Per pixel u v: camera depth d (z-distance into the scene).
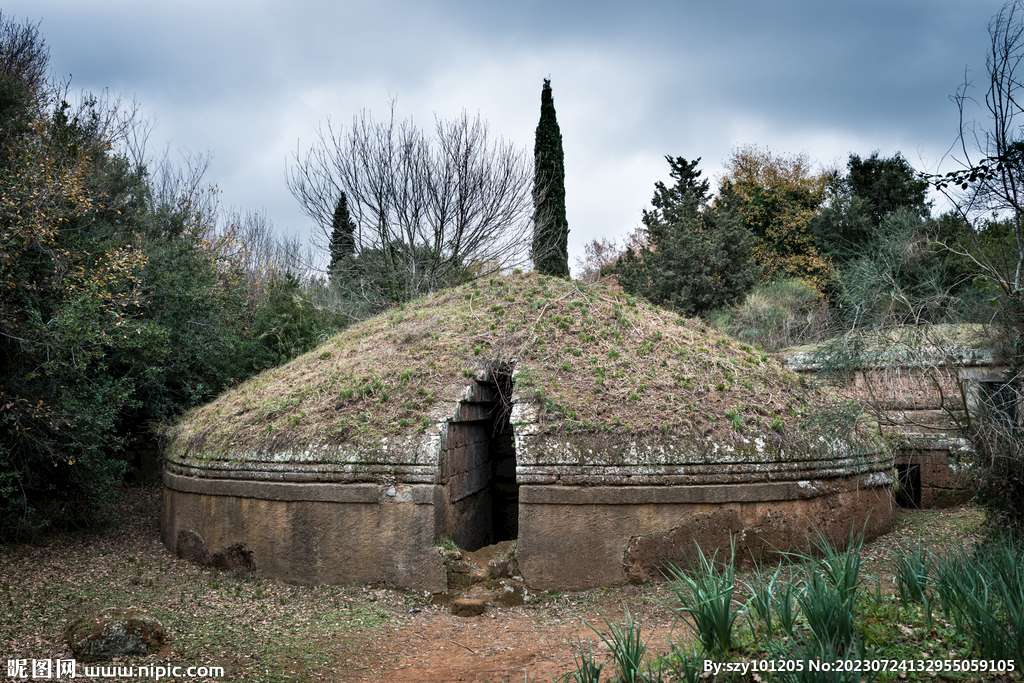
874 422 10.07
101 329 10.34
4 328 9.61
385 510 8.14
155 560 9.47
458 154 20.97
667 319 11.51
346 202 21.72
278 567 8.41
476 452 10.55
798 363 12.01
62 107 14.76
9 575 8.57
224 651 6.15
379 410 9.02
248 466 8.72
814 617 4.52
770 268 28.88
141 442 15.16
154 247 14.87
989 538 7.20
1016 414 7.28
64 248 10.59
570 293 11.58
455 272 21.48
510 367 9.89
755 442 8.38
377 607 7.57
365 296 21.64
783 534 8.16
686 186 33.25
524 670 5.62
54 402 10.29
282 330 16.25
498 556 8.20
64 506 10.95
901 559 5.83
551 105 23.02
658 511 7.95
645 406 8.78
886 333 7.84
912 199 23.73
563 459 8.07
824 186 32.34
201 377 14.80
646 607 7.23
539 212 22.33
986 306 7.63
